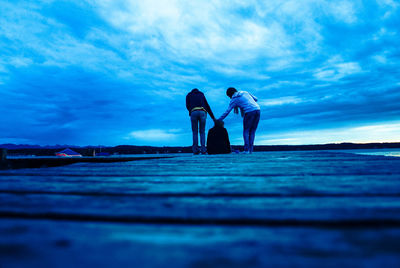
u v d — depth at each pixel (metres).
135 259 0.40
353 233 0.51
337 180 1.27
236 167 2.20
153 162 3.12
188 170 2.01
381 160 2.64
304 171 1.73
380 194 0.90
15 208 0.73
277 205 0.76
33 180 1.41
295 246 0.45
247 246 0.45
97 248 0.45
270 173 1.66
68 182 1.33
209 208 0.73
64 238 0.50
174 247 0.45
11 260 0.40
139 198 0.90
